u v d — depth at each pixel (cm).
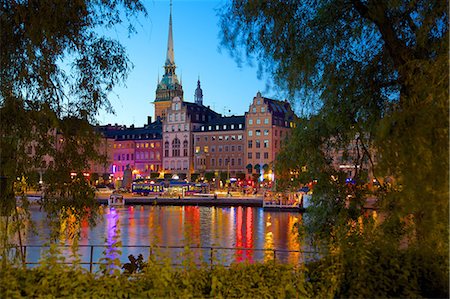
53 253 1213
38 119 1669
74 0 1714
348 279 1229
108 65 1836
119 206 9869
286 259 3275
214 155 16625
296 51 1672
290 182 1834
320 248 1485
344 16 1681
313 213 1778
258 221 6994
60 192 1809
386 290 1180
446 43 1295
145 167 18525
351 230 1656
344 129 1731
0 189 1598
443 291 1200
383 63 1689
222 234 5603
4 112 1617
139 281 1170
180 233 5631
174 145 17600
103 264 1223
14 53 1642
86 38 1842
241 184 14988
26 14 1622
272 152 15300
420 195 1049
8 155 1622
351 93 1680
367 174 1748
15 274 1148
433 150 1064
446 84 1157
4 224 1591
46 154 1747
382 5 1437
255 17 1638
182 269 1284
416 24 1534
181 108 17525
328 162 1783
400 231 1364
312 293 1186
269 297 1146
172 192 12175
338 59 1717
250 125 15612
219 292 1113
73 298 1059
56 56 1752
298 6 1664
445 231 1170
